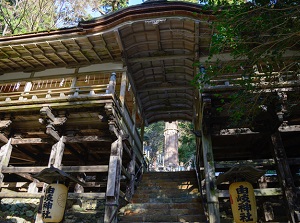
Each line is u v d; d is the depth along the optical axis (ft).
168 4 27.76
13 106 26.48
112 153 26.27
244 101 20.43
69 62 35.06
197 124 37.70
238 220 19.49
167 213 26.22
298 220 20.94
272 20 15.89
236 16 15.97
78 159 37.60
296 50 24.04
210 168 25.00
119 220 25.26
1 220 27.78
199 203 27.45
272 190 23.06
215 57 31.12
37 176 20.90
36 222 23.99
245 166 19.76
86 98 24.80
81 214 28.78
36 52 33.12
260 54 17.51
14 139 29.32
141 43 32.53
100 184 31.86
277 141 24.89
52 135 26.17
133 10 28.25
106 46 31.99
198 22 27.55
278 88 22.36
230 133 26.25
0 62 35.09
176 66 35.91
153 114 49.01
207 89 23.22
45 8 60.59
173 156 62.34
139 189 33.47
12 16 56.39
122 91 31.42
